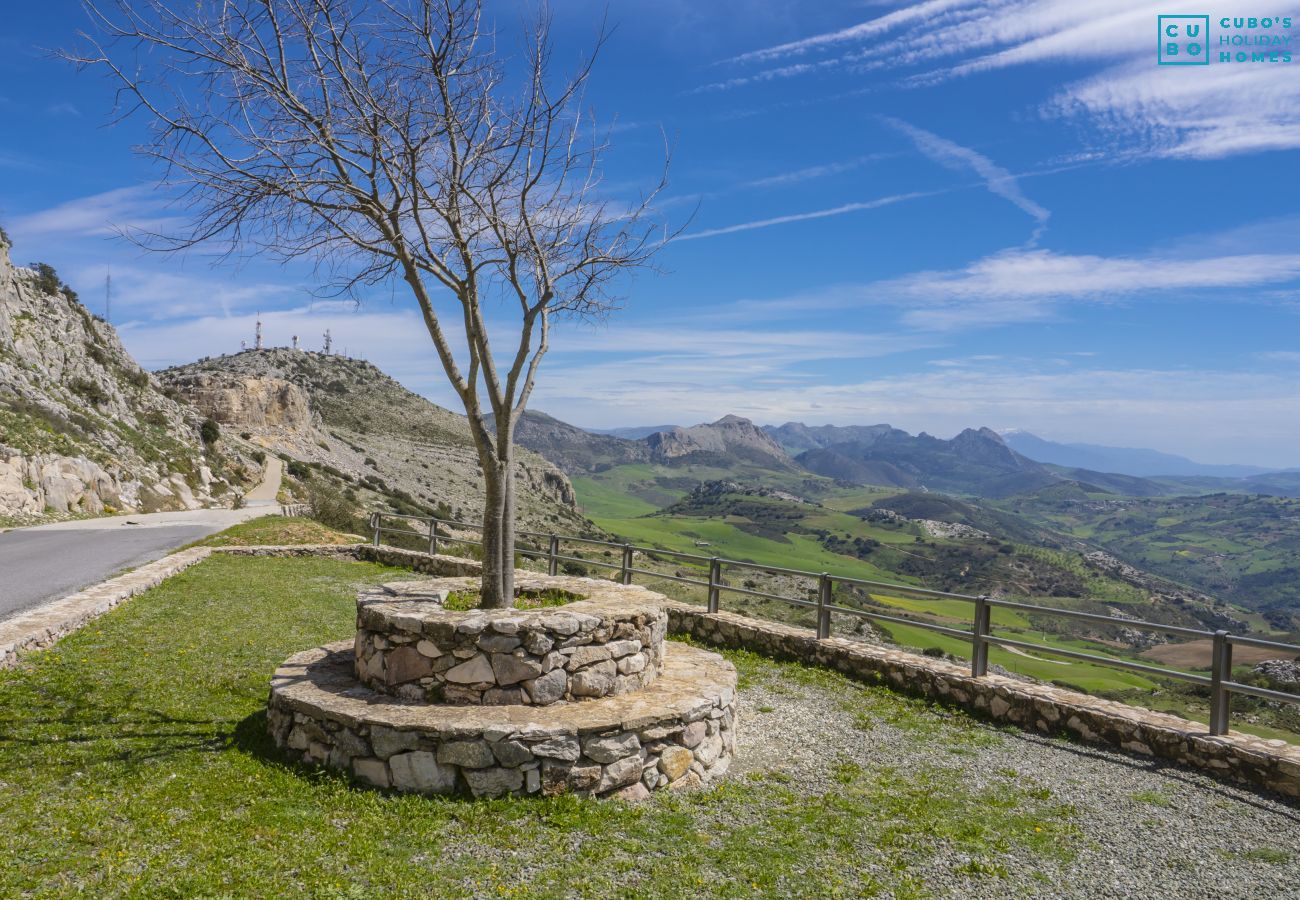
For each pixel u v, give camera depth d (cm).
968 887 459
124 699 743
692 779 614
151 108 674
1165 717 722
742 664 1038
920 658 950
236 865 439
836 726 791
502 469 695
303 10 707
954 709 845
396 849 471
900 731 778
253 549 1892
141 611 1161
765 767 670
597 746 562
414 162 722
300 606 1280
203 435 6325
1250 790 622
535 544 4522
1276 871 487
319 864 446
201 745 634
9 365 3934
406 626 612
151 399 5884
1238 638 655
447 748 544
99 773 568
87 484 3350
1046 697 782
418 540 2608
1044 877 474
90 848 451
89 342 5462
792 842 511
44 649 898
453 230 714
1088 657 746
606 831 514
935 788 624
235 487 5719
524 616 617
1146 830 547
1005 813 573
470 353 720
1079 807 588
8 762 575
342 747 573
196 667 871
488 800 535
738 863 477
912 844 516
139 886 408
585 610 655
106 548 1980
